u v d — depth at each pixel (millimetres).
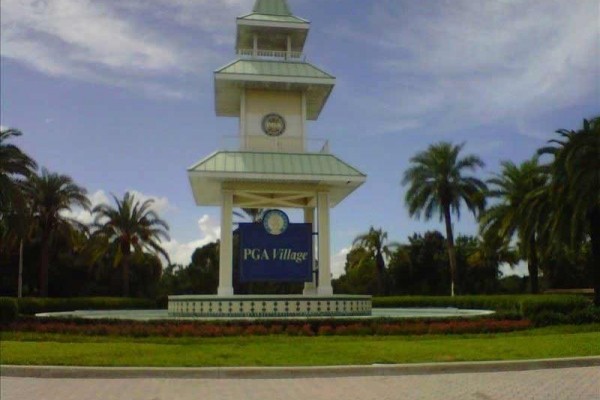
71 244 60781
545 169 42156
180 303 27953
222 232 28672
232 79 29672
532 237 49531
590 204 36812
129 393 12148
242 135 30359
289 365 15008
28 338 22578
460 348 18016
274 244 29156
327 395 11859
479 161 56562
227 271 28359
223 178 28078
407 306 52375
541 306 28984
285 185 29578
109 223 62281
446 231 57000
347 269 82062
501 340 20672
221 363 15320
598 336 22266
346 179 28922
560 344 19016
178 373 14344
